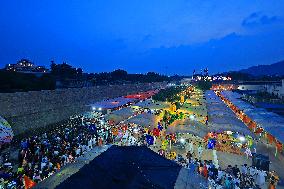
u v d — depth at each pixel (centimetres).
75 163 754
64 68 8500
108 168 717
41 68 9400
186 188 726
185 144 2995
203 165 2028
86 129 3431
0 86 4009
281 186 2022
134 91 8094
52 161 2164
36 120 3578
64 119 4219
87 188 618
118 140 3084
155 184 679
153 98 6084
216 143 3064
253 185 1953
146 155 841
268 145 3123
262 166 2166
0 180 1719
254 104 5284
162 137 3297
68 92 4531
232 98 6444
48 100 3938
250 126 3922
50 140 2831
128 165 745
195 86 13600
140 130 3331
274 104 5088
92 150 862
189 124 2852
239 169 2305
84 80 8669
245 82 13625
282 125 2872
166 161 843
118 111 3919
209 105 4678
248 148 2767
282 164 2509
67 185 619
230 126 2939
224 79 17038
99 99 5681
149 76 15250
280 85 7350
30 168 2011
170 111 4216
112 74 12481
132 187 637
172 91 7494
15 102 3300
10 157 2561
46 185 653
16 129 3209
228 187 1836
